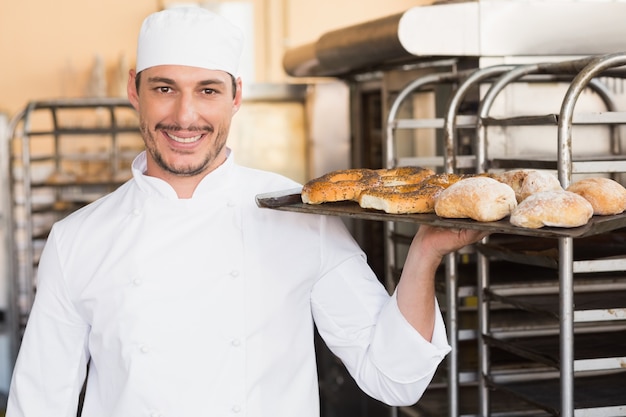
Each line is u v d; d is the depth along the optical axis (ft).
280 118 16.88
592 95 9.19
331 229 5.90
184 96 5.43
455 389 8.30
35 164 19.20
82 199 14.89
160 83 5.48
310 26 21.09
